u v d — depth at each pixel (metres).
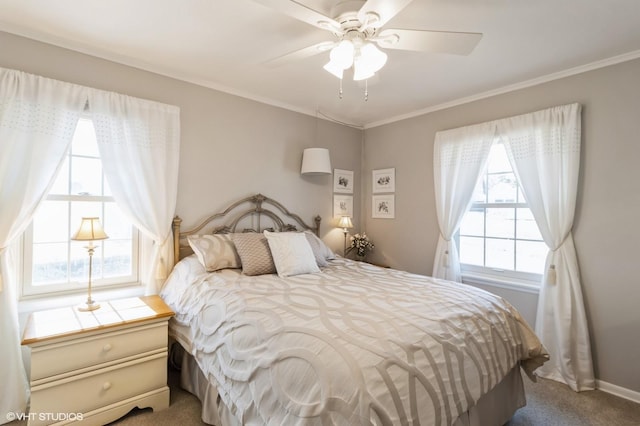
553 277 2.56
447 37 1.63
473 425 1.56
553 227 2.57
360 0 1.56
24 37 2.08
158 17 1.93
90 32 2.10
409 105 3.47
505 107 2.95
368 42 1.68
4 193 1.97
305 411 1.11
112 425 1.88
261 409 1.29
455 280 3.24
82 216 2.38
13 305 2.00
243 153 3.16
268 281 2.24
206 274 2.36
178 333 2.19
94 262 2.43
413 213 3.70
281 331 1.43
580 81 2.52
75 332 1.76
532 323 2.80
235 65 2.57
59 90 2.15
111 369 1.89
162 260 2.57
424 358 1.30
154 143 2.55
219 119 3.00
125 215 2.43
